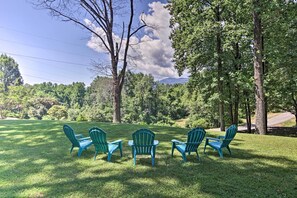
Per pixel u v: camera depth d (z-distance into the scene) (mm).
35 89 53812
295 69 10828
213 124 25078
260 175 4109
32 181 3793
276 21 10812
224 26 12781
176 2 14609
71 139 5332
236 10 12625
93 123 10883
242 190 3471
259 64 10211
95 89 36750
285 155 5477
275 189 3520
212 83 14273
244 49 13898
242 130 19109
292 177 4031
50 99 44781
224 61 13828
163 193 3352
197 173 4180
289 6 10320
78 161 4879
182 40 15156
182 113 45000
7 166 4559
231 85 14023
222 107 14922
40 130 8617
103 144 4840
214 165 4645
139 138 4523
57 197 3201
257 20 10188
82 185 3623
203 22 13625
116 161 4887
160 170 4328
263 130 10008
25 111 37219
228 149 5516
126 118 43000
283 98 13414
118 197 3215
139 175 4066
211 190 3465
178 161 4887
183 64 15719
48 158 5098
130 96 45906
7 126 9680
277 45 11281
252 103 15047
